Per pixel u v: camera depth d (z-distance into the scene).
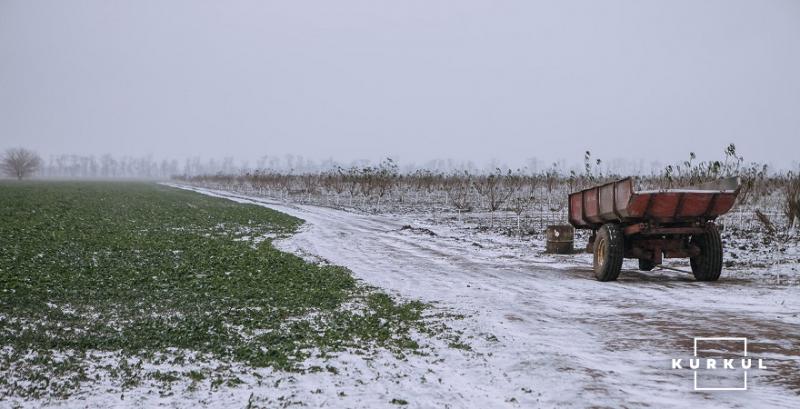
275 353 8.07
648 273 15.48
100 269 14.05
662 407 6.07
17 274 12.73
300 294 12.17
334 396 6.55
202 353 8.10
